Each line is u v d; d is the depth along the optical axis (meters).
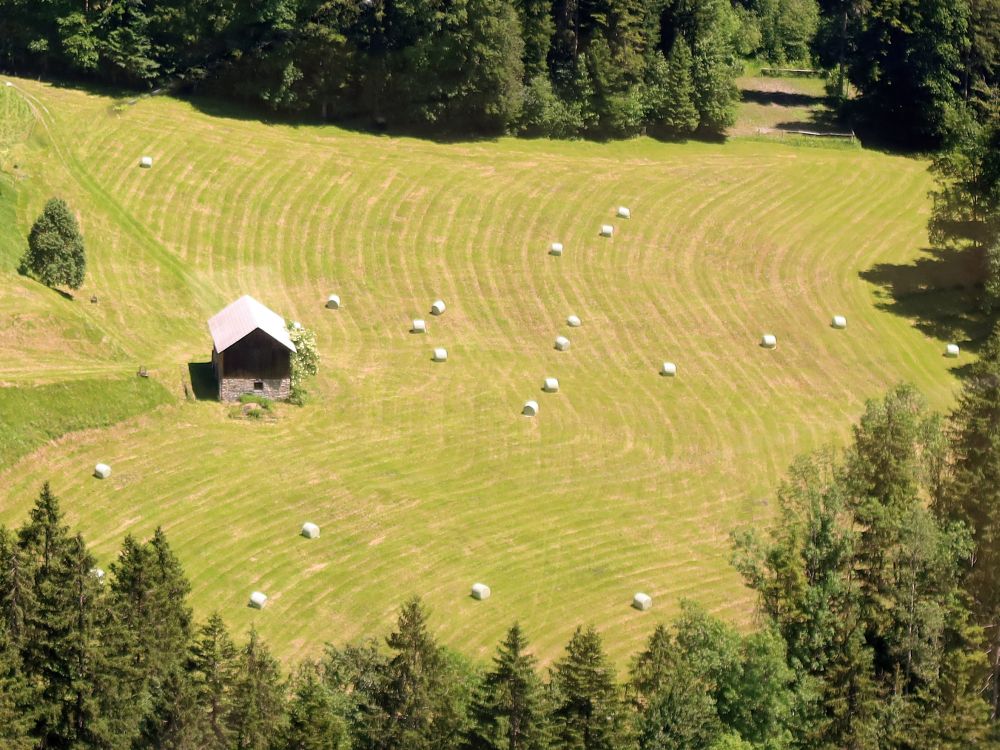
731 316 130.38
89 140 141.00
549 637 87.50
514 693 70.19
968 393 102.88
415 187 144.12
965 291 136.88
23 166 133.38
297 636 86.19
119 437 103.44
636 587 92.62
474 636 87.12
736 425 114.00
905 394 93.94
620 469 106.75
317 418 109.88
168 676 71.69
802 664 79.94
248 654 73.81
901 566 82.69
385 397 113.69
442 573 92.94
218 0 149.00
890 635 82.31
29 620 72.56
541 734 70.06
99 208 131.75
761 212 147.88
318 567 92.56
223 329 112.00
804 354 125.69
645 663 76.94
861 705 77.75
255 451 104.44
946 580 83.38
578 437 110.44
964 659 78.19
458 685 75.38
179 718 70.75
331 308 125.94
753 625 88.06
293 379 111.06
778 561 81.75
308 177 143.00
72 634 72.12
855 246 143.62
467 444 108.19
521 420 112.00
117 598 75.38
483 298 129.75
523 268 134.50
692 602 80.75
